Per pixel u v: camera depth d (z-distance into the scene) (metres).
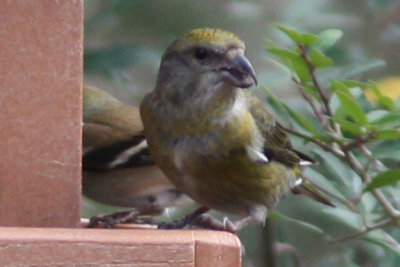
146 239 6.86
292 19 13.23
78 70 7.81
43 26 7.76
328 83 10.67
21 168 7.77
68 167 7.81
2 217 7.76
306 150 11.20
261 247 12.27
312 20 13.29
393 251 10.30
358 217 10.48
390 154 9.68
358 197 10.18
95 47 12.34
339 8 13.41
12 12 7.73
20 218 7.78
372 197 10.40
